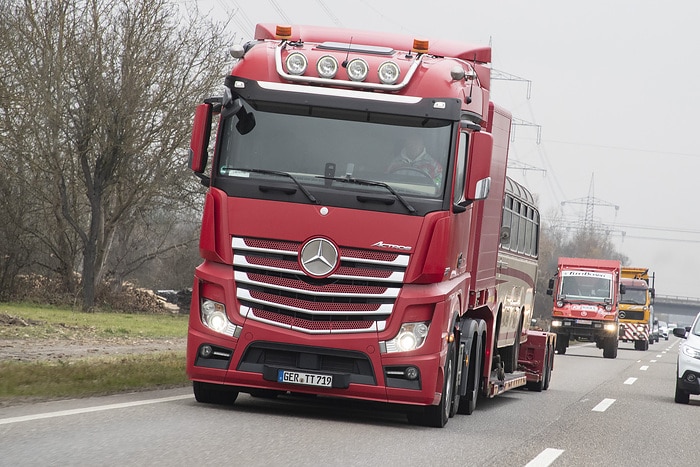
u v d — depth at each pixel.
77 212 62.12
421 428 15.37
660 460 13.58
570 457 13.08
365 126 14.88
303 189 14.65
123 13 57.53
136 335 38.72
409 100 14.88
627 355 63.00
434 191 14.76
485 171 15.20
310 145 14.83
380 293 14.60
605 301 57.16
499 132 19.33
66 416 12.92
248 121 14.96
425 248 14.62
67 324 40.56
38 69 53.66
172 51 58.38
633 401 24.77
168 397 16.33
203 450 10.92
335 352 14.62
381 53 15.62
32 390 15.59
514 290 24.02
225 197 14.83
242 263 14.73
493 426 16.66
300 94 14.91
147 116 58.16
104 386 16.97
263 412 15.45
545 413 20.16
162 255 70.12
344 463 10.88
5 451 9.91
